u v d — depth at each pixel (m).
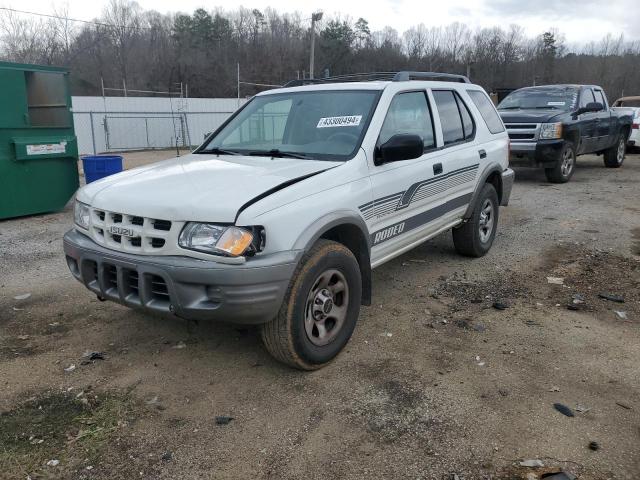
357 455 2.91
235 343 4.18
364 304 4.24
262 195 3.30
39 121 9.91
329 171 3.79
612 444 2.97
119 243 3.45
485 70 59.53
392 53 59.56
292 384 3.60
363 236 3.98
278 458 2.90
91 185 3.90
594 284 5.49
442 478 2.74
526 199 10.20
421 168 4.71
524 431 3.09
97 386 3.59
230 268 3.10
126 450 2.96
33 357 3.99
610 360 3.90
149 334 4.36
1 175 8.58
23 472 2.79
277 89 5.21
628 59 58.38
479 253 6.30
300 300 3.43
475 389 3.52
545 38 62.47
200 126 31.70
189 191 3.37
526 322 4.56
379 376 3.69
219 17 63.41
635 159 17.28
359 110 4.37
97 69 52.09
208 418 3.25
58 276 5.82
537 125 11.54
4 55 45.41
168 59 58.88
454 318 4.65
